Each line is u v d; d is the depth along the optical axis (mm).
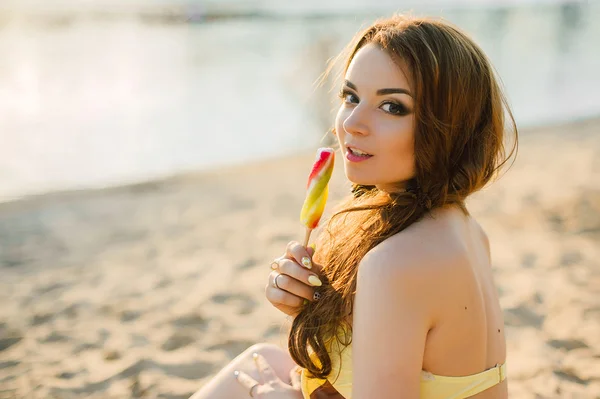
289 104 14883
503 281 4445
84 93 16344
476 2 46375
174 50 23688
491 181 1885
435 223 1630
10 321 4266
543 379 3131
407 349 1525
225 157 11023
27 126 12922
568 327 3686
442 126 1604
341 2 43844
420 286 1529
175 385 3334
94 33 27625
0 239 6375
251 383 1981
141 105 15219
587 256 4859
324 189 1822
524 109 15219
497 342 1799
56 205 7895
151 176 9633
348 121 1640
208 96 16141
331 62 2035
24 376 3496
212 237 6172
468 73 1625
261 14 35094
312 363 1752
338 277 1729
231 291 4652
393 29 1621
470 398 1695
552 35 29125
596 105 15367
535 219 5879
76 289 4848
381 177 1674
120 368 3543
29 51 22594
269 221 6727
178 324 4105
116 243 6105
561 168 8336
